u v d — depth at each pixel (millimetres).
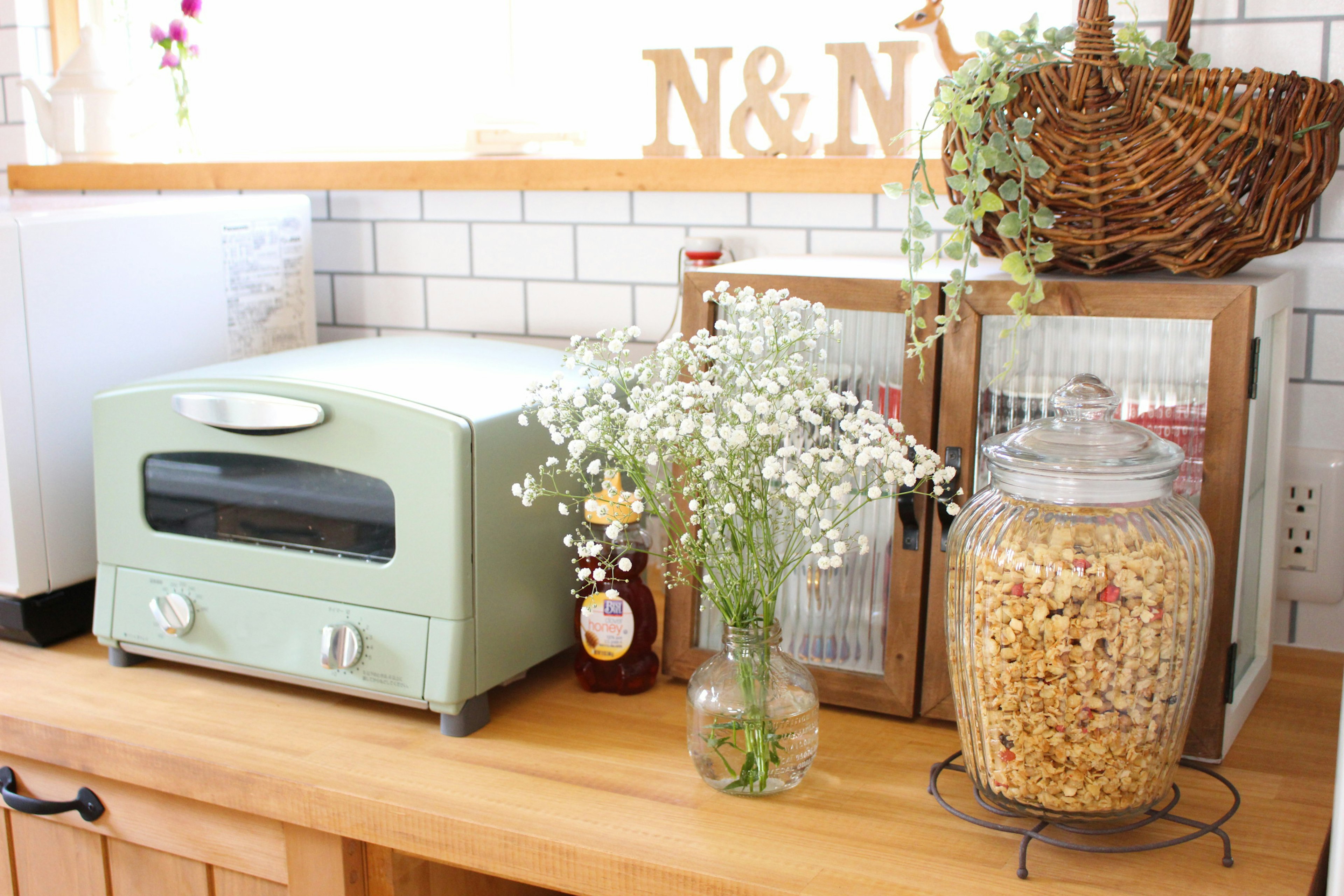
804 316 1219
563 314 1775
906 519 1178
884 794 1082
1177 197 1062
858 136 1587
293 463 1244
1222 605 1080
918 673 1213
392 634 1206
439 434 1153
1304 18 1299
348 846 1146
